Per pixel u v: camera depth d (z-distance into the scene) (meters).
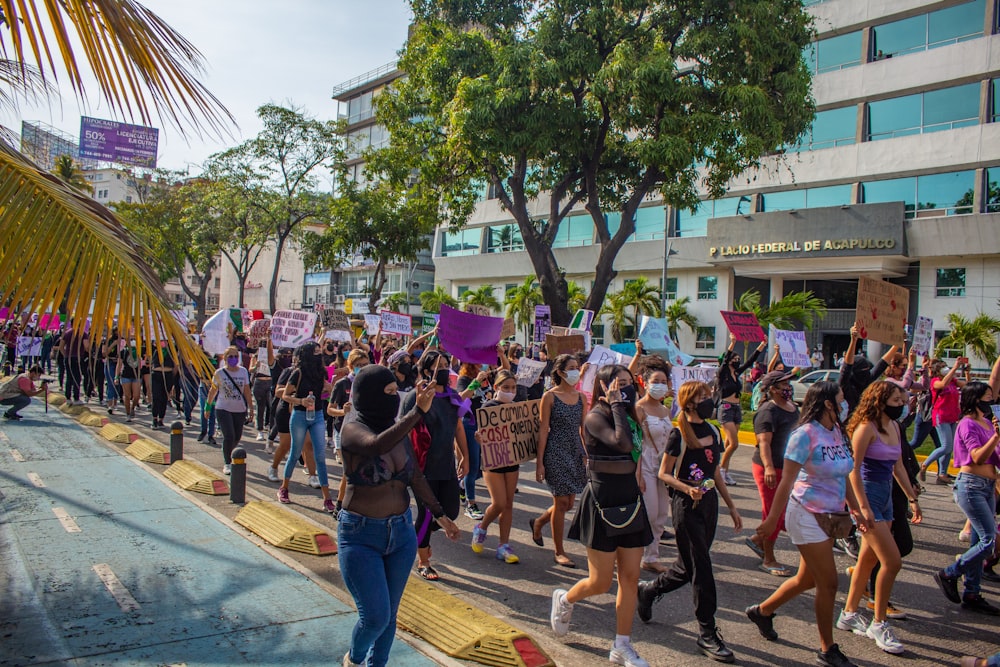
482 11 18.75
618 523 4.44
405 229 28.44
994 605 5.81
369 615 3.69
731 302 32.56
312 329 13.43
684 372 10.86
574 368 6.39
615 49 16.06
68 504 7.87
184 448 12.08
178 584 5.60
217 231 36.69
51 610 5.01
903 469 5.37
